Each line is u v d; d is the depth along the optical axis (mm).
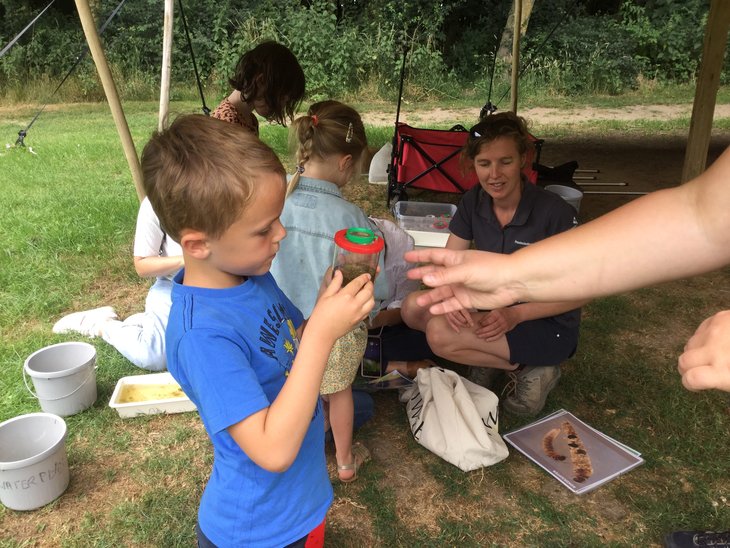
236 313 1237
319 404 1465
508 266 1101
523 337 2496
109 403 2627
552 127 9844
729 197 908
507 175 2432
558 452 2436
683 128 9531
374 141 8219
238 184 1091
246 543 1357
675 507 2168
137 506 2180
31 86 13094
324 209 2066
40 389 2578
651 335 3373
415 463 2410
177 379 1240
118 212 5320
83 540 2043
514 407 2680
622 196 5918
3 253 4363
